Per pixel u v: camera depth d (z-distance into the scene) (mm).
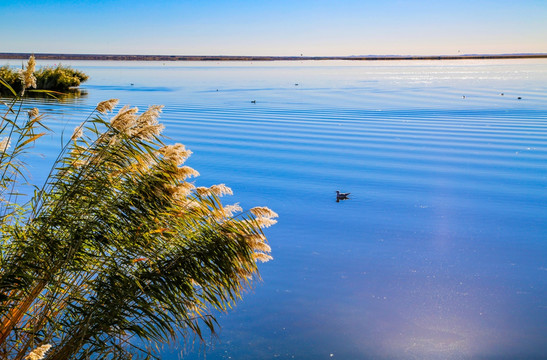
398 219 18891
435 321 10812
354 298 11984
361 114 55344
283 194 22562
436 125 46844
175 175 5875
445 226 17906
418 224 18172
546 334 10305
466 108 61688
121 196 5754
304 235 16891
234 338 10039
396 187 24141
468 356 9531
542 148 34875
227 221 6070
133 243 5594
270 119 49906
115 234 5617
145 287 5402
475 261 14508
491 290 12508
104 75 155000
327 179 25547
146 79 130125
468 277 13305
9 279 5031
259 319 10852
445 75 179250
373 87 106250
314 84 117312
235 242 5879
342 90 95812
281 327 10523
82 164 5734
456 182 25266
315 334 10242
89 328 5332
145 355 8812
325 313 11141
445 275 13336
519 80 134375
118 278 5379
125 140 5652
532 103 67500
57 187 5637
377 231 17375
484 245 15938
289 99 74000
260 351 9594
